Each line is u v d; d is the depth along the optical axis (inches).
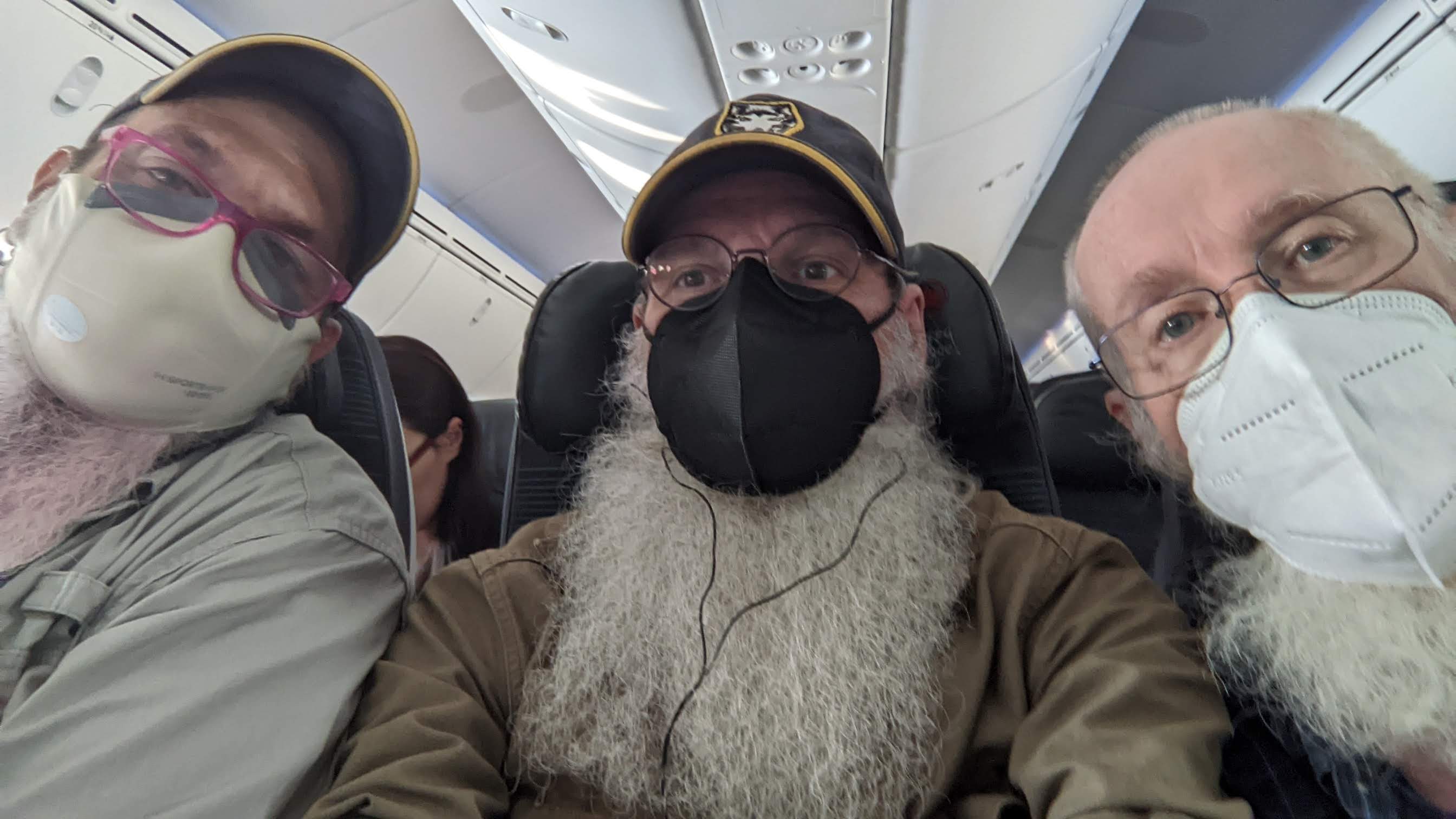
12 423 36.1
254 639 32.0
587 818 34.0
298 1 79.7
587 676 36.8
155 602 31.3
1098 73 96.0
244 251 37.4
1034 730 32.1
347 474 43.2
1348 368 30.0
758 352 37.9
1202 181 36.2
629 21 74.9
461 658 38.0
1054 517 49.0
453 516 80.6
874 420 42.1
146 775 27.1
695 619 36.9
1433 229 33.4
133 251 34.4
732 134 43.4
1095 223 41.6
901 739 33.4
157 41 70.8
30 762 26.4
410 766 30.3
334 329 46.8
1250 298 33.2
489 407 100.0
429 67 94.9
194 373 36.3
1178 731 28.9
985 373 48.9
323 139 44.3
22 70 62.6
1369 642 29.7
